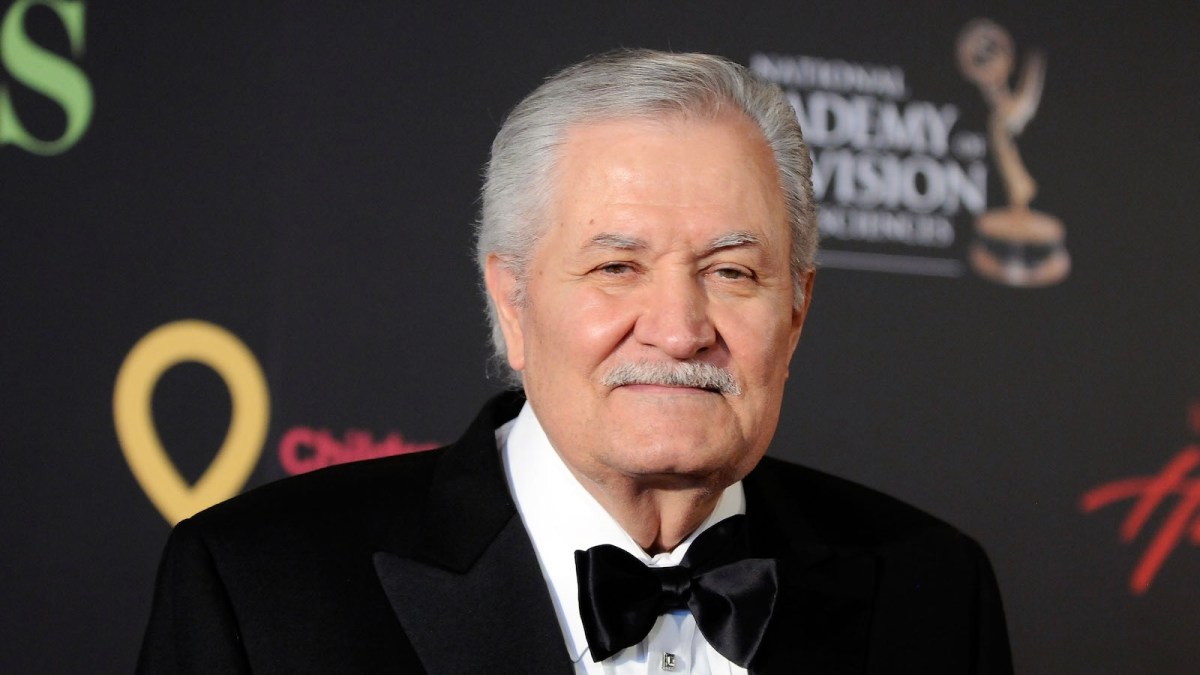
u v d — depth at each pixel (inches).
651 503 152.2
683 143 145.9
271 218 279.3
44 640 256.4
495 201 159.3
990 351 324.5
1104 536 326.6
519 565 152.6
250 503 157.8
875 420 314.8
